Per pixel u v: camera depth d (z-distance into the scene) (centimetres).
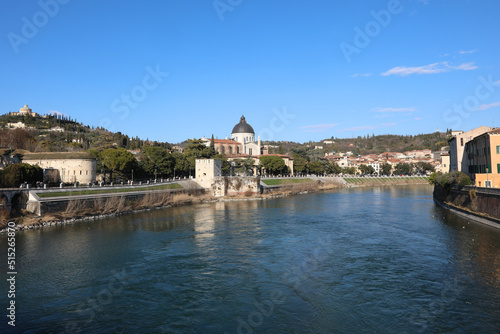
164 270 3984
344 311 2906
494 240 5003
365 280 3578
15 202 6831
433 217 7375
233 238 5538
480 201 6619
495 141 7388
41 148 15650
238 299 3180
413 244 4962
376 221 6975
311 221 7075
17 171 8438
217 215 8106
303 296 3219
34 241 5334
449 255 4359
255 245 5072
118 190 8950
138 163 13612
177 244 5159
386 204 10238
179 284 3559
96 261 4322
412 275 3688
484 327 2605
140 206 8938
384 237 5453
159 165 13900
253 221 7156
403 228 6159
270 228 6338
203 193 12444
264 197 13125
